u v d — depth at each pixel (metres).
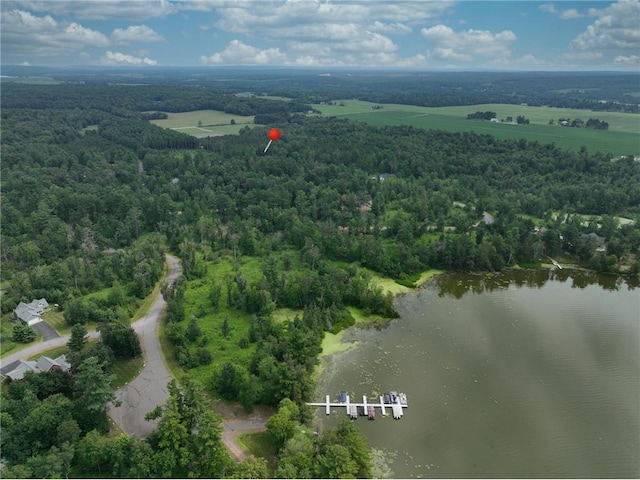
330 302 130.88
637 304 141.88
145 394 96.25
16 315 125.12
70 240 167.00
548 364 111.25
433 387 102.19
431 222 193.12
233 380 95.44
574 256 170.50
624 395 100.88
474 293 147.88
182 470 77.06
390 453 84.31
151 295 140.12
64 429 78.12
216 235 179.75
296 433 80.50
